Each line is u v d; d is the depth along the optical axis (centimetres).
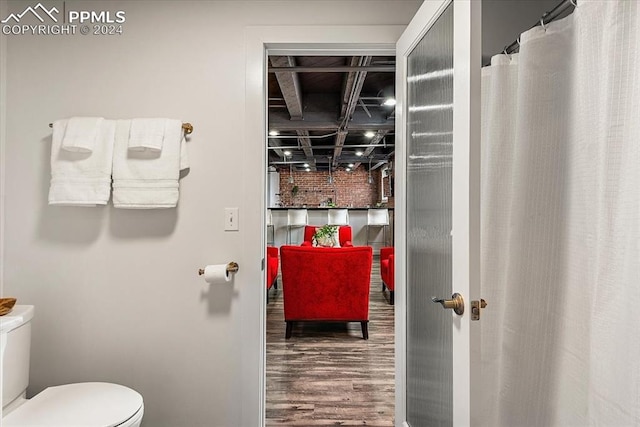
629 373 93
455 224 117
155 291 182
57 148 169
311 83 441
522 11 192
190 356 181
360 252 334
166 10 182
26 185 180
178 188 176
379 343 333
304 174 1130
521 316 139
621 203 97
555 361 130
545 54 133
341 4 183
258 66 181
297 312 346
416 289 160
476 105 108
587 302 116
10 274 180
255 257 180
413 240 164
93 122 170
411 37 161
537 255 135
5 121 179
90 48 181
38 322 180
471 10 108
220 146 181
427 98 149
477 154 108
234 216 181
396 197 178
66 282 181
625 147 97
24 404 141
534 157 136
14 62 180
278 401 226
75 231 181
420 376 154
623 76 98
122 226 181
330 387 245
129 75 181
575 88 120
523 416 139
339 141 662
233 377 181
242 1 182
